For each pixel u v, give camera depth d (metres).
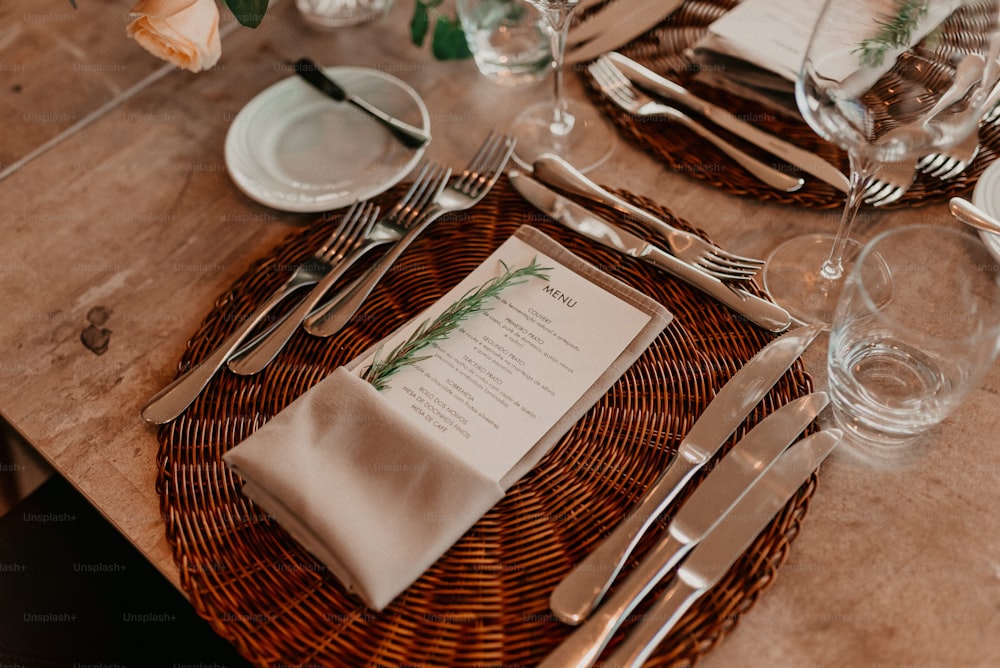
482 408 0.68
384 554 0.58
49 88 1.01
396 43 1.04
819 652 0.58
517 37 0.96
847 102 0.69
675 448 0.67
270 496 0.62
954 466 0.67
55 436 0.73
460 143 0.93
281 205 0.85
